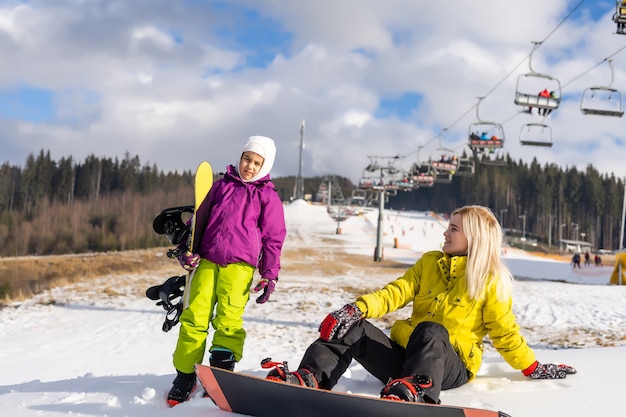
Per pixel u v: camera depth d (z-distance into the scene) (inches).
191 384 91.0
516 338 99.9
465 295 96.5
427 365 80.4
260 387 73.2
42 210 2999.5
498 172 5270.7
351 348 89.2
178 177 4510.3
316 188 7859.3
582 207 4788.4
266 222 100.3
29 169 3880.4
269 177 104.7
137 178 4259.4
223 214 98.3
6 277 690.2
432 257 102.5
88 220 2832.2
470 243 96.5
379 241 1317.7
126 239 2551.7
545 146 673.0
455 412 69.8
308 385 77.7
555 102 606.5
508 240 3641.7
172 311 99.5
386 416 70.2
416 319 100.6
